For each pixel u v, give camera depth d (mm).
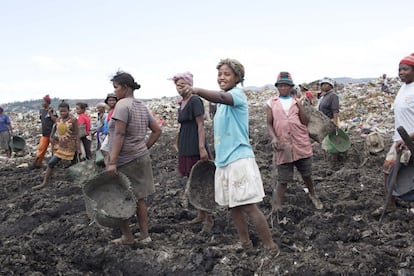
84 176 8047
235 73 4551
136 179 5055
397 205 6105
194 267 4684
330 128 8492
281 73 5910
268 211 6211
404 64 5508
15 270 4480
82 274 4770
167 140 12938
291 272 4387
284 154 5836
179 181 7902
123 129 4867
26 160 11828
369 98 19391
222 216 5844
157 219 6078
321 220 5641
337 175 7895
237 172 4465
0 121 13375
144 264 4805
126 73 5039
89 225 5797
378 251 4715
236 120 4516
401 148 5469
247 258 4711
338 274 4320
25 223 6422
